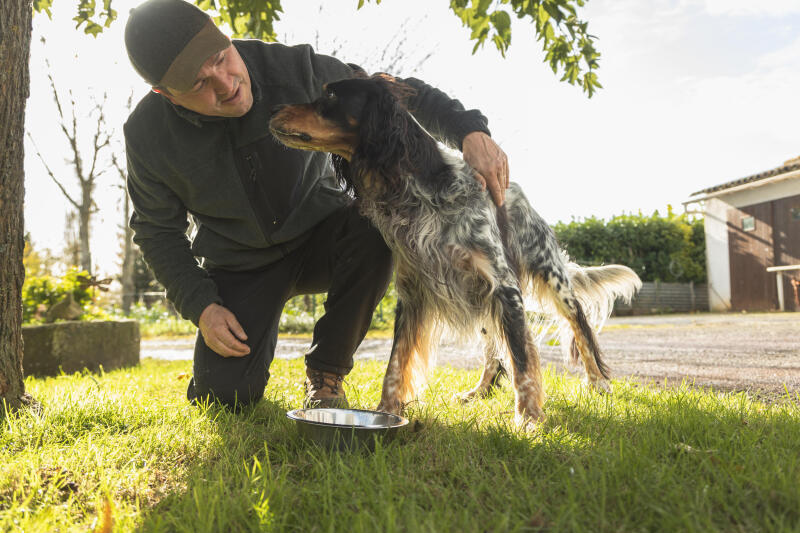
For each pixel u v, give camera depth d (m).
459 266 2.55
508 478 1.52
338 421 2.10
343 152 2.64
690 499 1.31
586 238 17.73
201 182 2.67
